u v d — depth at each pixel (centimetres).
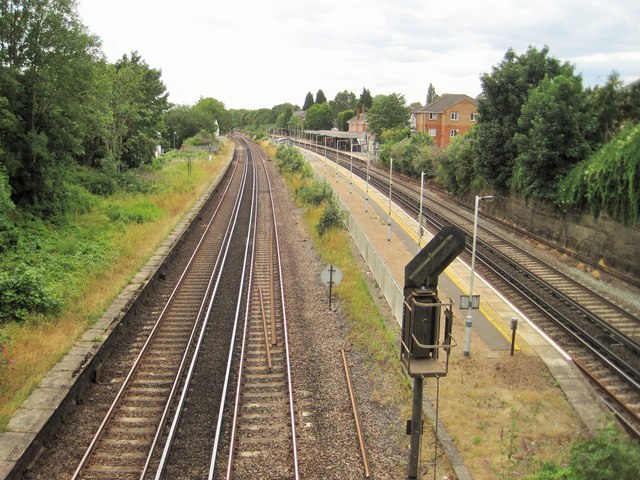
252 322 1830
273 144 10550
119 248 2533
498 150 3447
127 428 1194
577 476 840
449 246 809
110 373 1472
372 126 8594
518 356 1540
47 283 1841
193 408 1281
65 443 1147
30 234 2364
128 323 1778
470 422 1224
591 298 2061
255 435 1173
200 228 3434
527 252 2759
